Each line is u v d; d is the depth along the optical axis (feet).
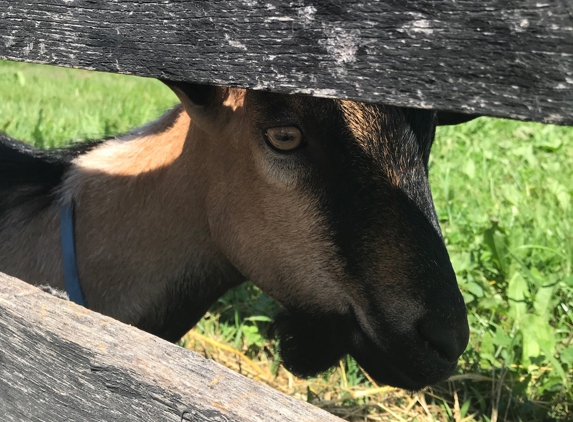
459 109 0.66
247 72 0.80
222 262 1.64
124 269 1.62
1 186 1.72
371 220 1.32
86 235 1.63
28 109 4.42
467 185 3.62
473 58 0.65
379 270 1.33
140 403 0.84
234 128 1.43
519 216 3.16
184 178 1.57
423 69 0.68
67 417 0.93
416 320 1.32
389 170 1.32
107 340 0.89
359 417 2.06
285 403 0.77
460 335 1.34
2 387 1.00
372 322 1.37
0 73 6.23
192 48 0.85
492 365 2.15
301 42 0.75
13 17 1.01
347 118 1.29
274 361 2.27
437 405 2.12
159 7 0.86
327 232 1.37
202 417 0.78
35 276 1.65
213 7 0.82
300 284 1.44
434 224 1.37
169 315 1.66
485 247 2.70
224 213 1.51
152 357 0.86
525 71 0.62
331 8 0.73
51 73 6.70
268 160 1.37
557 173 3.90
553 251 2.65
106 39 0.92
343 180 1.32
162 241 1.61
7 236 1.69
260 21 0.78
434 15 0.66
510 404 2.04
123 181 1.63
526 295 2.43
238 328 2.44
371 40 0.71
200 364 0.84
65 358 0.91
